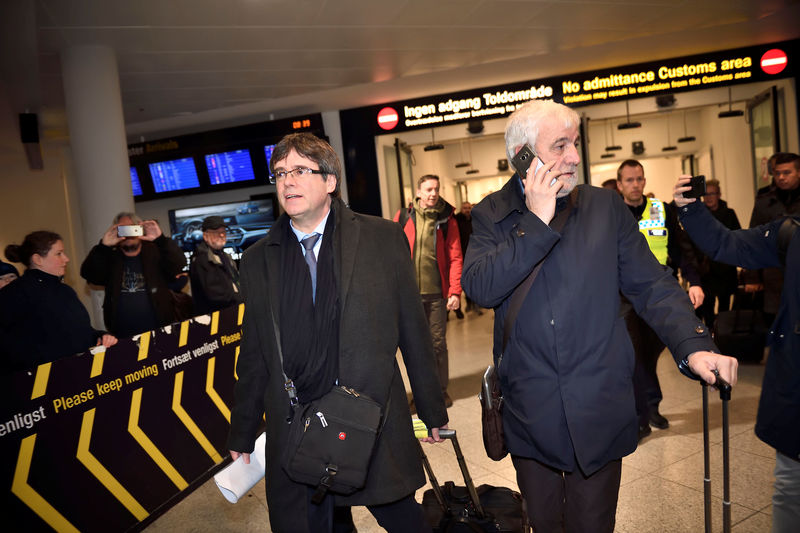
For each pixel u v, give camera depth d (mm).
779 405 1751
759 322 4793
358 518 2816
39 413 2459
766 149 8242
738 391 4172
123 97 7355
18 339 3041
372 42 6363
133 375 3000
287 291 1773
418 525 1842
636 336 3381
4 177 7445
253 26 5531
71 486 2570
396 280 1855
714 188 5648
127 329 4176
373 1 5242
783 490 1821
